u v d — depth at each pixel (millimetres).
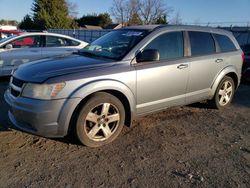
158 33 4770
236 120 5566
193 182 3398
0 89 7406
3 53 8211
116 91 4223
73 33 38625
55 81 3721
